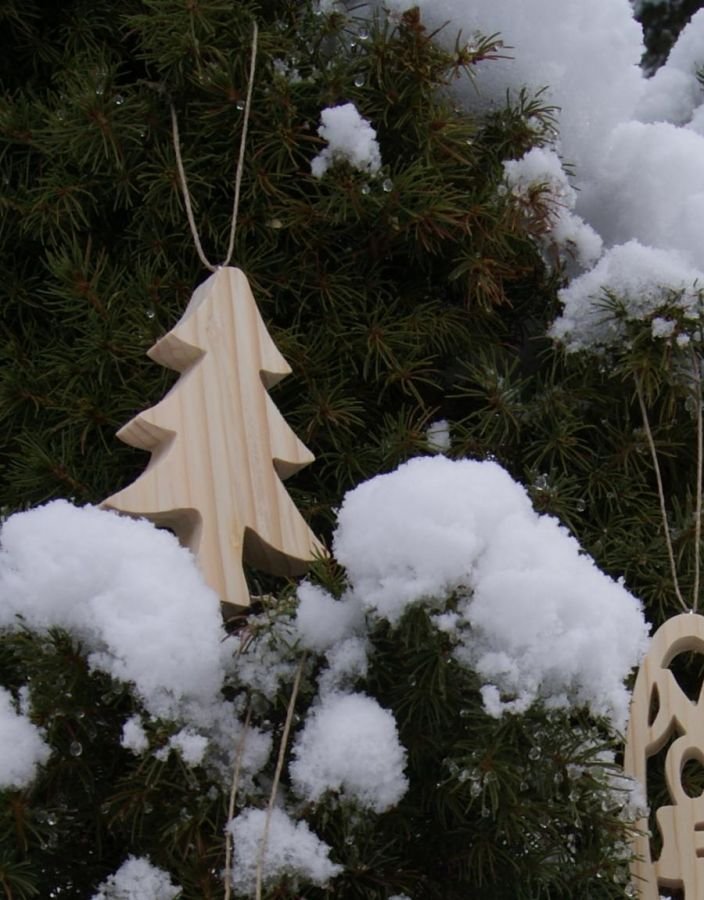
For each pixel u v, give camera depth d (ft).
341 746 2.99
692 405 3.42
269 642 3.04
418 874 3.10
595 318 3.41
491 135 3.44
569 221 3.46
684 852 3.20
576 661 2.99
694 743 3.23
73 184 3.34
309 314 3.40
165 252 3.36
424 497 3.01
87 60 3.39
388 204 3.31
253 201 3.34
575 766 3.04
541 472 3.42
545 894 3.18
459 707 3.03
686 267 3.42
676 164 3.56
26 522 3.04
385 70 3.35
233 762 3.03
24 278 3.43
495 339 3.45
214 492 3.10
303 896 3.01
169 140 3.35
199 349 3.14
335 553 3.05
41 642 3.00
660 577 3.36
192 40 3.27
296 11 3.42
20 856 3.04
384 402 3.42
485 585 2.99
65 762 3.03
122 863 3.10
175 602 3.00
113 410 3.32
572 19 3.50
